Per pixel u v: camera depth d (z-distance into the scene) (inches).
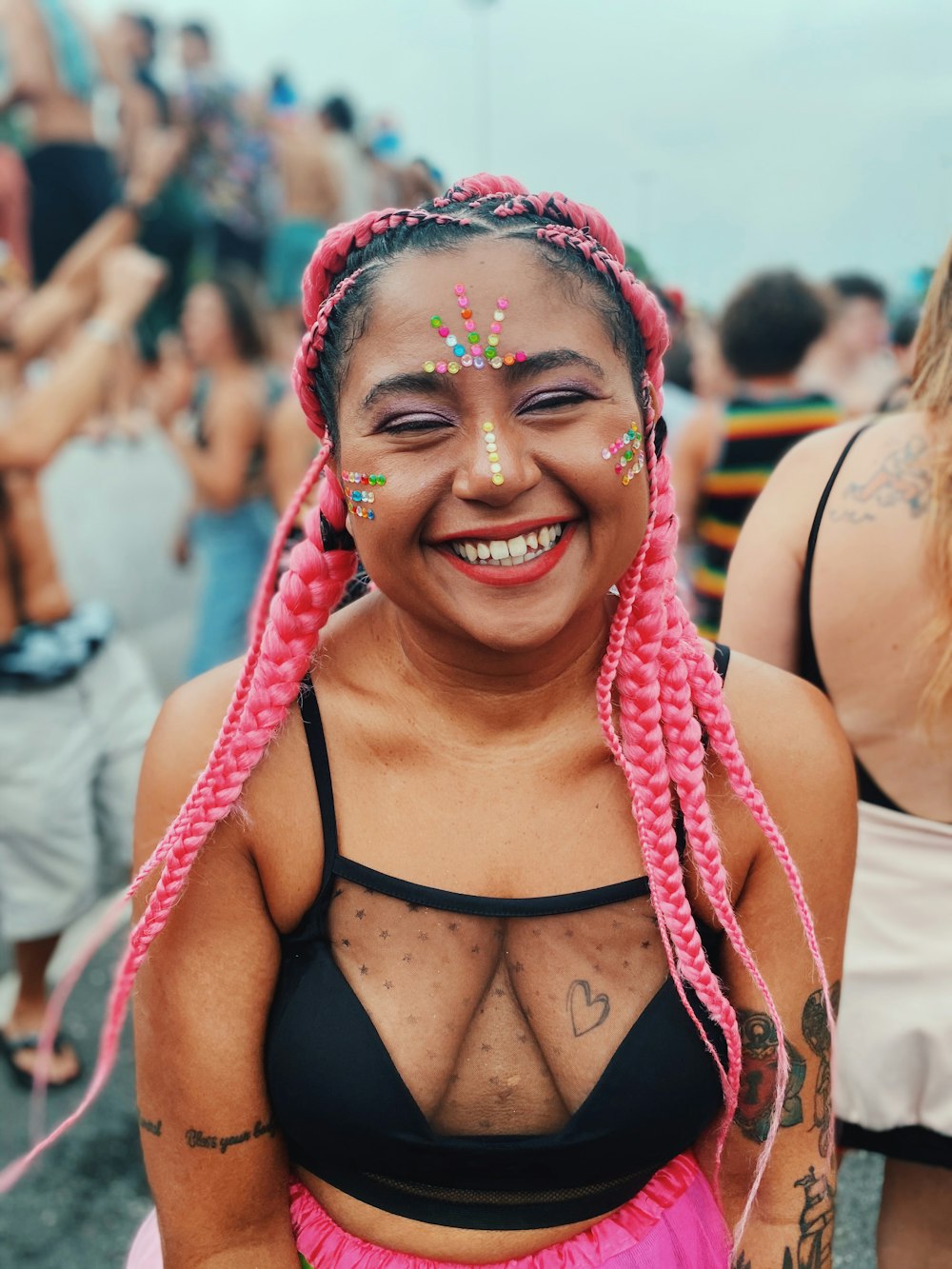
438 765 43.8
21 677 103.0
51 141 277.9
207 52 309.9
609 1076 43.4
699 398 161.0
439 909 43.3
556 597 39.8
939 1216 63.7
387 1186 45.4
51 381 109.8
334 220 310.3
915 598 57.4
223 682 45.8
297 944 44.3
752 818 45.0
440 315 37.7
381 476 38.9
